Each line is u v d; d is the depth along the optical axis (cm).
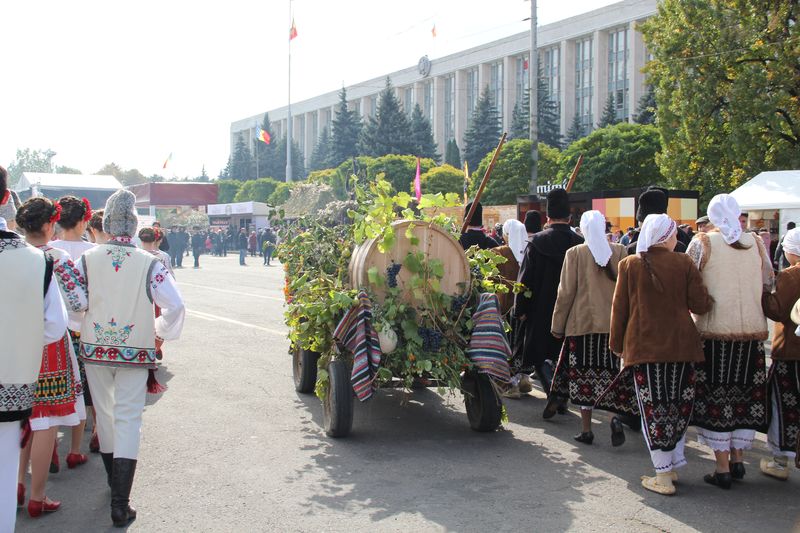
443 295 599
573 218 2369
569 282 589
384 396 768
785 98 2383
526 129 7262
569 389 599
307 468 532
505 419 629
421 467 536
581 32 8244
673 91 2723
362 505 460
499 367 590
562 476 520
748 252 495
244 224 5394
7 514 331
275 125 14275
